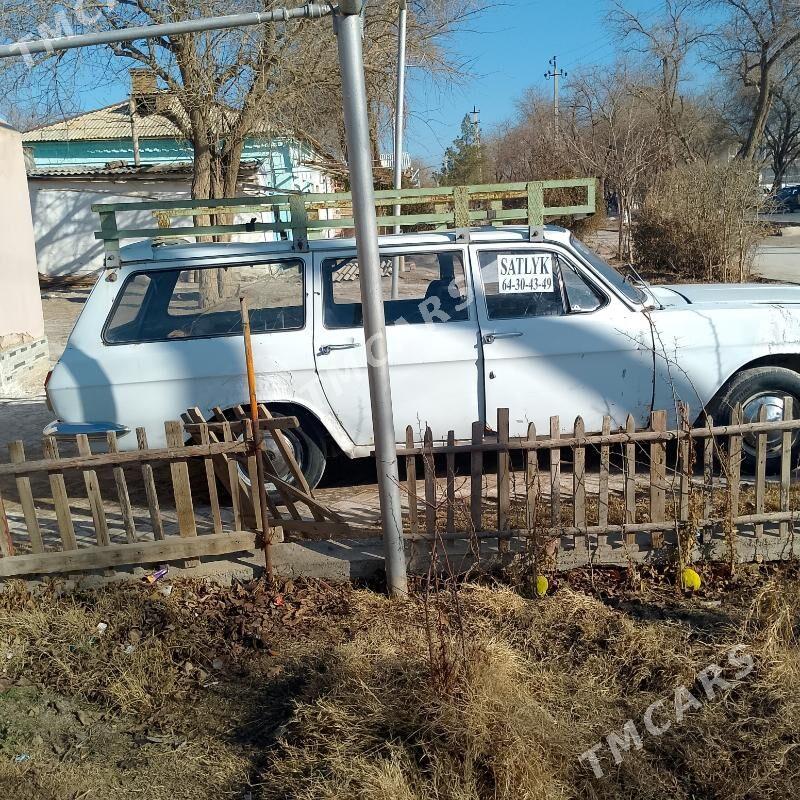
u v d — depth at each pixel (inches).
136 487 251.9
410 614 163.9
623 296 221.9
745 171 759.1
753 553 179.0
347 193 221.9
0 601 174.1
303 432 222.1
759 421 176.9
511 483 227.5
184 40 558.3
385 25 660.7
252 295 221.3
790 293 245.0
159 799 121.7
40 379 430.6
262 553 186.1
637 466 237.5
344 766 120.3
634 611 163.5
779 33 1152.2
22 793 122.1
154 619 166.7
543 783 114.7
